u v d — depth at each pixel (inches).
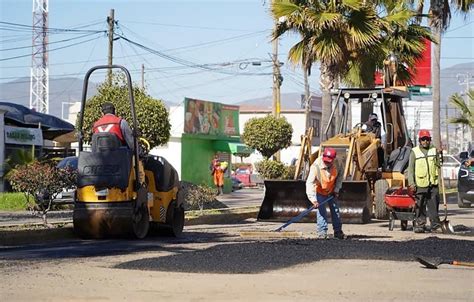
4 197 1204.5
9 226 753.0
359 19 1117.1
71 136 1823.3
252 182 2886.3
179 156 2206.0
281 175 1662.2
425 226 767.7
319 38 1125.1
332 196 701.3
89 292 401.1
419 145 770.2
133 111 691.4
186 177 2230.6
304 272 477.1
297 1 1144.2
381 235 737.6
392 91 985.5
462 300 392.8
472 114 1680.6
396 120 1013.8
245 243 632.4
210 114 2356.1
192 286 420.5
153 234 754.8
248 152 2433.6
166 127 1486.2
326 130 997.8
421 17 1459.2
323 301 381.7
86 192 684.1
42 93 2989.7
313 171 697.0
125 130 690.2
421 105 2763.3
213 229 829.8
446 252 577.6
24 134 1606.8
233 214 1001.5
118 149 682.8
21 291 404.2
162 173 726.5
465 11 1539.1
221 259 525.0
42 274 464.4
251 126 2348.7
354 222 866.8
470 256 561.0
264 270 482.0
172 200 736.3
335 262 522.6
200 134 2279.8
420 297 398.3
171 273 467.2
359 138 925.8
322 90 1191.6
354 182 861.8
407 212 776.3
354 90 997.8
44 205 773.3
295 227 844.0
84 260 536.4
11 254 580.1
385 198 799.7
